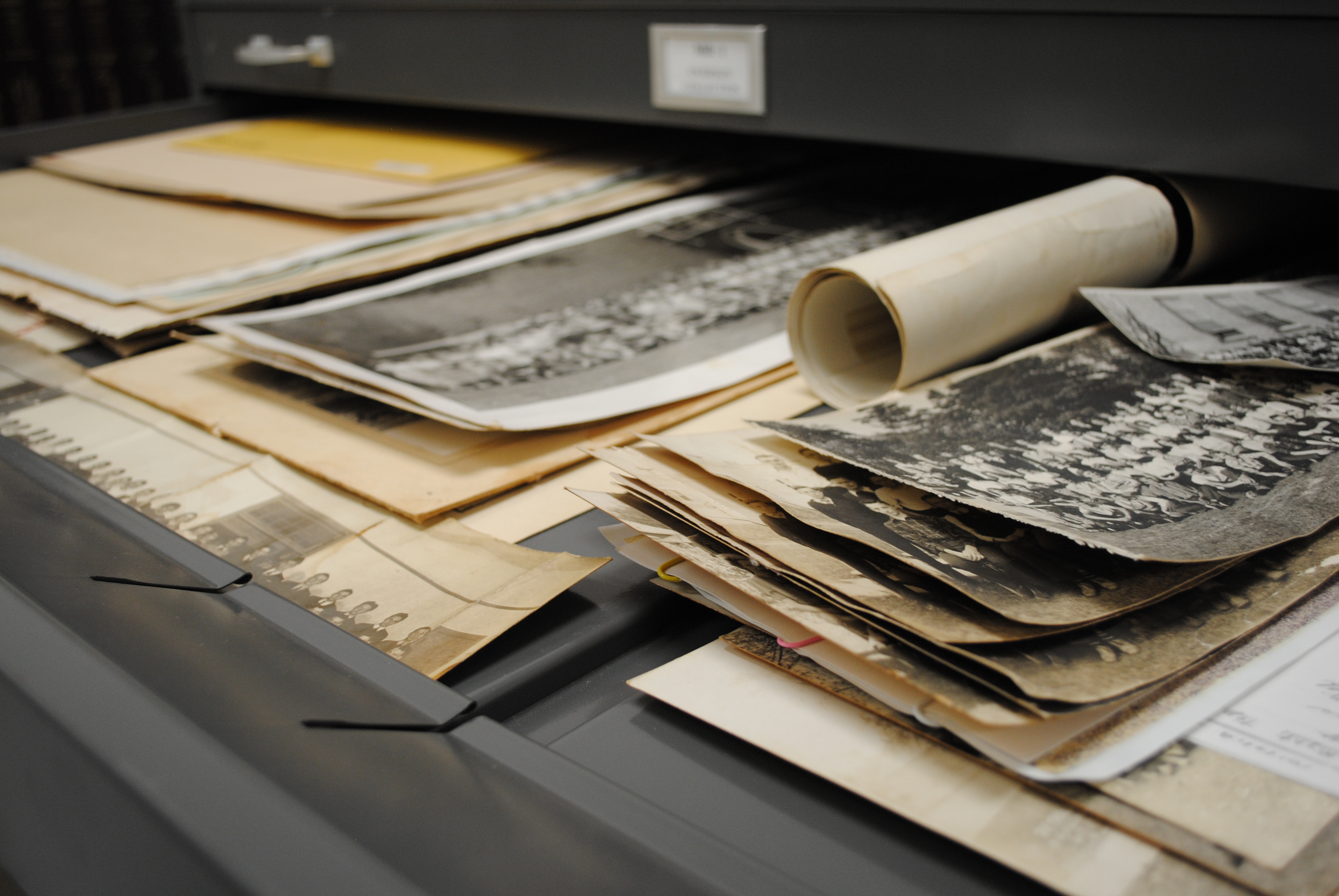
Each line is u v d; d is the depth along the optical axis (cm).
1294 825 20
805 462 33
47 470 37
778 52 65
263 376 50
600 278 60
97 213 76
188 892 18
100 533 32
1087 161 54
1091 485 31
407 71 90
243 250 64
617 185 79
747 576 27
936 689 22
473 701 23
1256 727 23
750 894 18
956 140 59
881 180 81
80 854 22
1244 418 36
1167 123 51
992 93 57
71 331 58
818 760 23
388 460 40
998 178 80
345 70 95
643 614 30
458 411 40
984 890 20
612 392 44
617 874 18
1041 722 22
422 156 86
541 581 30
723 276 60
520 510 37
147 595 28
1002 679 22
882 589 25
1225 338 42
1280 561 28
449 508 36
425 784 20
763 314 54
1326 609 27
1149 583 26
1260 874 19
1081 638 24
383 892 17
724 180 81
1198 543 27
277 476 40
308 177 81
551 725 27
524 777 21
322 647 26
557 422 39
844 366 45
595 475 39
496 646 28
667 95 72
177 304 55
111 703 22
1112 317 43
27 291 58
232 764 20
